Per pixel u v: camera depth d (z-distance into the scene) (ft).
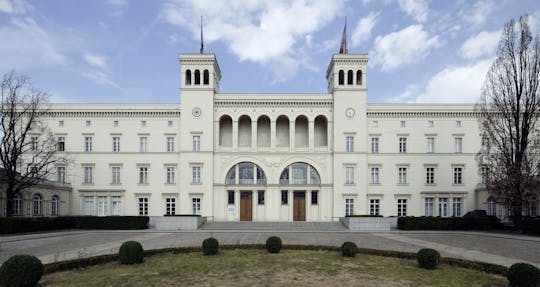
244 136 237.45
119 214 221.46
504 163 156.66
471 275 64.85
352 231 167.22
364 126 220.02
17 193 177.06
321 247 93.76
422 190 220.84
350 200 217.56
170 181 223.51
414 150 223.30
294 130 225.56
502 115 167.84
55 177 220.64
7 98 178.60
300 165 225.76
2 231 143.33
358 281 60.18
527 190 149.38
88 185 222.28
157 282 58.80
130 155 223.92
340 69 224.33
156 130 225.76
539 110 157.48
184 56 223.10
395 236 143.23
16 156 171.94
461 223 177.17
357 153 218.59
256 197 223.10
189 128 221.05
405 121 224.74
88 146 224.94
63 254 90.94
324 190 222.07
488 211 208.03
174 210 221.87
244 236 138.51
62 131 224.53
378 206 220.84
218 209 221.05
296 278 61.82
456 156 222.07
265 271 66.85
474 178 220.64
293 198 224.94
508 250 101.04
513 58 164.35
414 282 59.77
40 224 161.79
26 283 52.31
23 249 102.06
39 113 203.00
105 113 225.76
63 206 214.28
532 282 53.06
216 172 222.69
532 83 158.81
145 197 221.87
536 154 157.79
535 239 128.26
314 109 225.97
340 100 221.66
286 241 120.06
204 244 84.79
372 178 222.69
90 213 221.46
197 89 222.69
